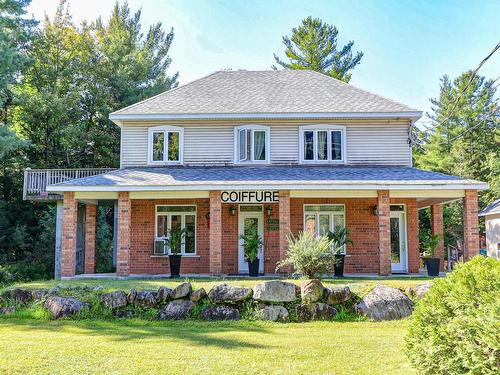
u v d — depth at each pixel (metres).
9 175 30.72
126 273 16.25
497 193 33.47
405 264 19.23
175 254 17.25
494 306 5.05
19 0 27.41
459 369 5.43
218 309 12.11
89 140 32.62
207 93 21.77
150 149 20.08
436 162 40.72
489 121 39.31
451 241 31.64
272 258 18.91
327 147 20.02
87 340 9.00
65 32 35.41
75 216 16.73
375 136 19.98
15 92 30.94
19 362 7.18
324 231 19.20
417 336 6.25
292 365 7.12
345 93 21.52
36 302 12.52
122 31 42.38
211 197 16.69
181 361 7.31
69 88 33.34
